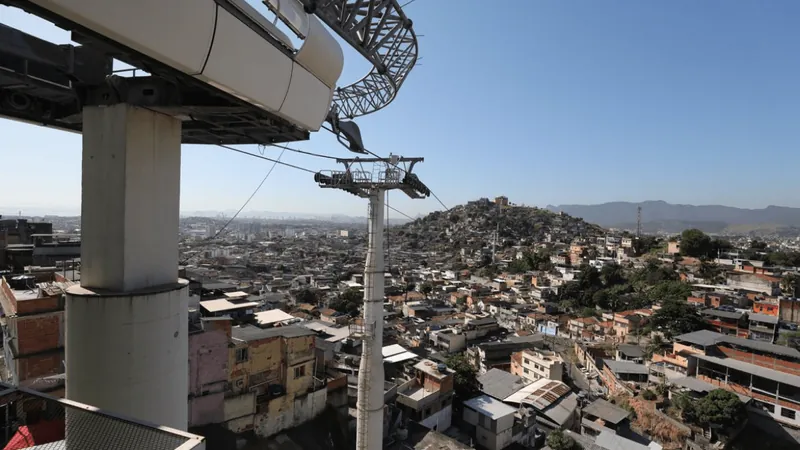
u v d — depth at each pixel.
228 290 44.28
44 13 5.02
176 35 5.74
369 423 21.06
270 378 26.84
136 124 7.68
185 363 8.71
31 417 7.39
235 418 24.66
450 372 39.69
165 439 5.05
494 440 36.19
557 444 34.91
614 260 119.25
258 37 7.24
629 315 70.06
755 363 44.94
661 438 41.00
